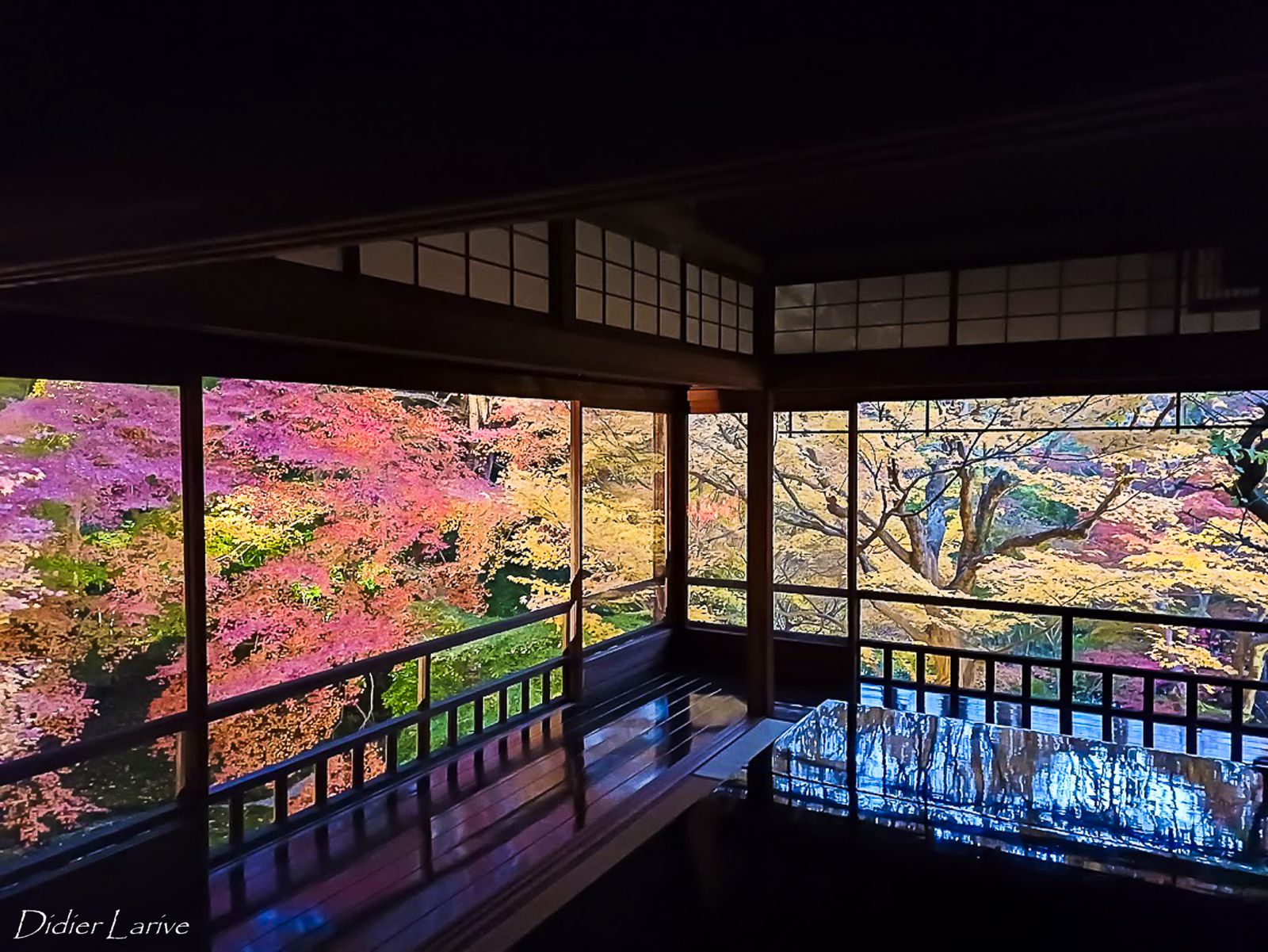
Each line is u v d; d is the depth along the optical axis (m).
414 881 3.26
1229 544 7.21
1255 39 0.65
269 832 3.62
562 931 2.46
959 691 5.30
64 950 2.68
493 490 6.76
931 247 4.92
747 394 5.46
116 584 3.67
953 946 2.11
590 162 0.92
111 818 3.61
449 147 1.00
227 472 5.30
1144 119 0.75
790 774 3.12
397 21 0.99
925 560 8.48
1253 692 7.25
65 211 1.27
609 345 4.17
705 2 0.83
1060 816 2.75
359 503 5.91
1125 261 4.42
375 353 3.37
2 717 3.37
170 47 1.14
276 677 5.41
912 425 8.43
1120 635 7.64
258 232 1.16
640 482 7.40
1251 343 4.13
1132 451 7.47
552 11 0.90
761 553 5.34
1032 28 0.73
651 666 6.38
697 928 2.28
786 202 4.22
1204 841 2.59
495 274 3.55
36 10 1.20
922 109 0.78
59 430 3.49
